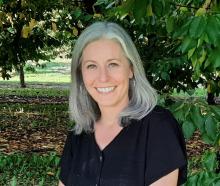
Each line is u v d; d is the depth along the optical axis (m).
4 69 12.23
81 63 2.70
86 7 8.78
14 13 9.64
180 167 2.44
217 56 2.76
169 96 3.35
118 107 2.59
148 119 2.52
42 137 12.15
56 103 19.94
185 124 2.94
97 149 2.60
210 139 2.98
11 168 8.06
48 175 7.68
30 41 10.89
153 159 2.45
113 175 2.50
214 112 2.98
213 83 4.40
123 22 5.10
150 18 3.77
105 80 2.53
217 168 3.39
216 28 2.62
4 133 12.55
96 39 2.54
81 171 2.62
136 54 2.58
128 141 2.52
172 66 4.65
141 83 2.59
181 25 3.00
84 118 2.74
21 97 22.06
